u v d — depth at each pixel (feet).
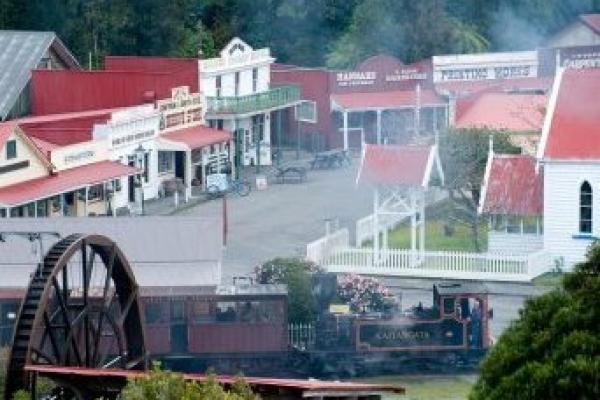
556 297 187.83
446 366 388.16
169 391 199.31
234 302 385.09
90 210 540.11
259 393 217.36
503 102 638.94
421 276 467.52
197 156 609.42
